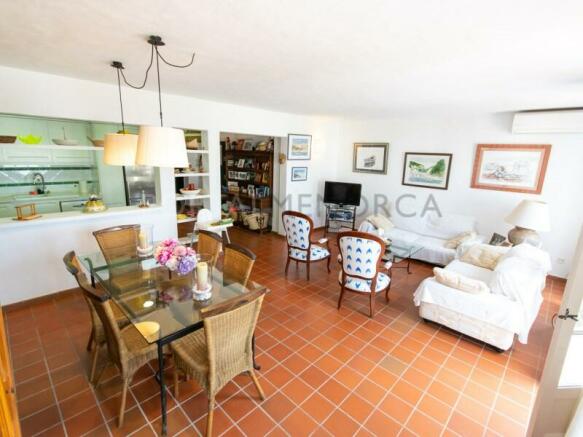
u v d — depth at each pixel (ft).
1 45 6.77
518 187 14.25
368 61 7.39
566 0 4.25
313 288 12.41
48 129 16.38
